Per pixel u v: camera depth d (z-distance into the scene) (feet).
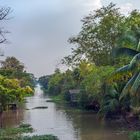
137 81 131.23
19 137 145.79
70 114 255.09
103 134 155.74
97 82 220.43
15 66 449.48
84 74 284.41
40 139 135.74
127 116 197.47
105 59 244.83
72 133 161.89
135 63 133.59
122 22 235.20
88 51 253.65
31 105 363.97
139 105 152.56
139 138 127.03
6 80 238.89
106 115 210.18
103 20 240.73
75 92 336.29
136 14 228.84
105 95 207.72
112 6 244.22
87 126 184.24
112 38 237.86
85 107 281.74
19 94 242.17
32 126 190.39
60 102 399.03
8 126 191.21
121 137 145.89
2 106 226.17
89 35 250.78
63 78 482.28
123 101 197.98
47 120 221.05
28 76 539.70
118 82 199.52
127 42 148.05
